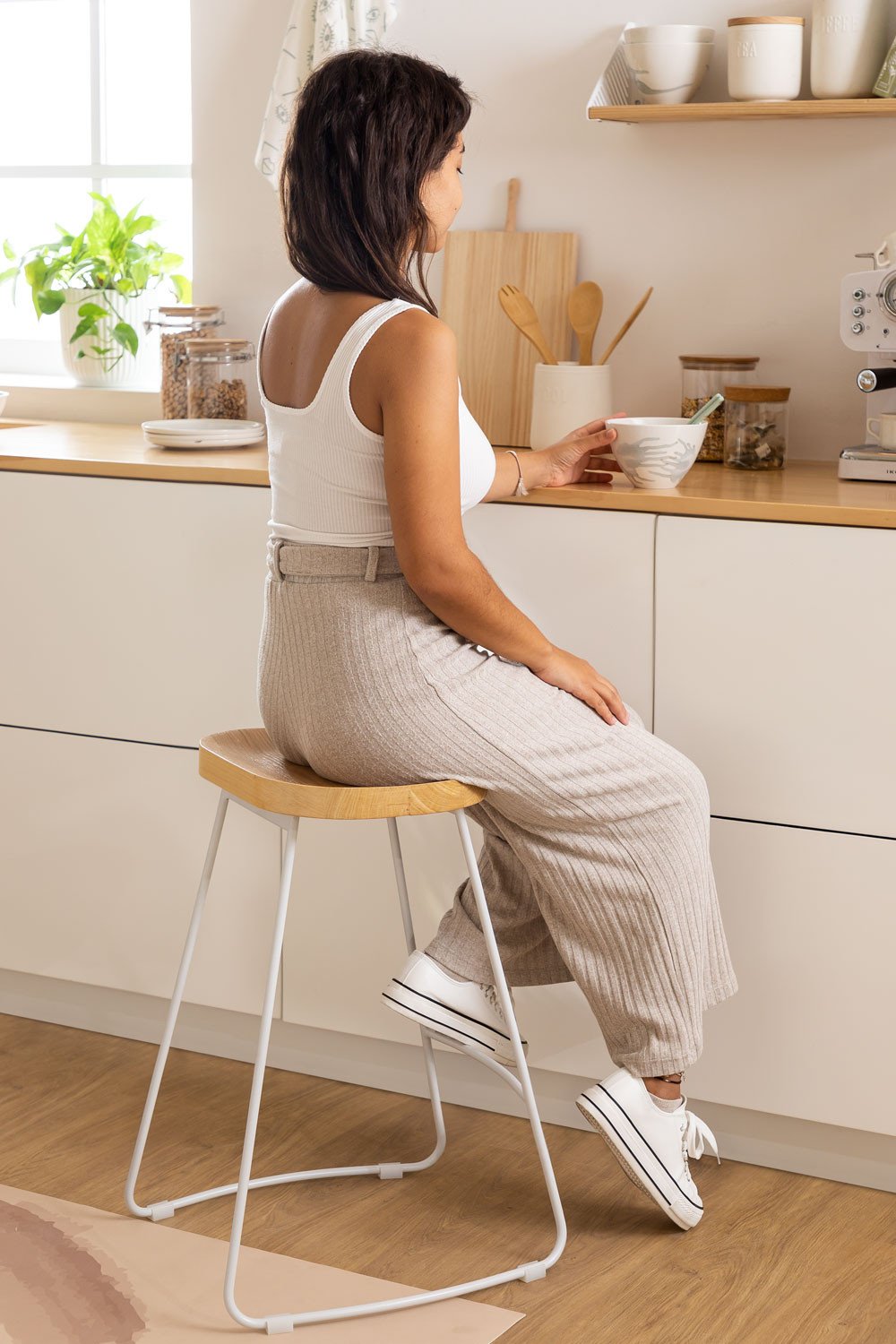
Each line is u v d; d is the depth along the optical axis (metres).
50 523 2.30
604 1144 2.10
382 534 1.64
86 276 2.98
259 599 2.17
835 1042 1.93
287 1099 2.24
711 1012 2.00
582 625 1.98
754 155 2.26
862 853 1.88
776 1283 1.77
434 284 2.49
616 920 1.78
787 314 2.28
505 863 1.93
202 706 2.25
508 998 1.76
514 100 2.40
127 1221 1.90
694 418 1.97
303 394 1.64
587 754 1.72
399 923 2.18
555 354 2.40
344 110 1.59
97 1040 2.45
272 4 2.57
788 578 1.85
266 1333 1.67
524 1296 1.75
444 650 1.67
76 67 3.10
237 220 2.67
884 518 1.78
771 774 1.91
